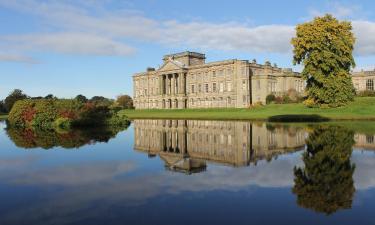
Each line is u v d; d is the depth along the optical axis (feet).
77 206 32.45
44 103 152.76
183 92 380.58
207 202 33.53
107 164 54.13
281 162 53.98
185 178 43.93
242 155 62.08
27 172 47.98
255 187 39.06
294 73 338.34
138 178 44.04
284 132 102.73
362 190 36.91
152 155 63.41
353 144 70.44
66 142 85.30
